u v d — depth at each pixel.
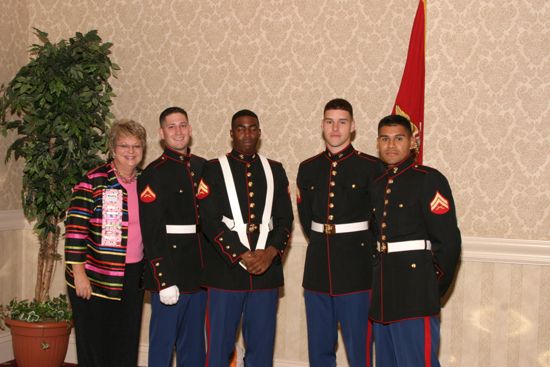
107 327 3.01
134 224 3.04
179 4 4.25
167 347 3.26
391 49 3.84
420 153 3.63
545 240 3.54
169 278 3.09
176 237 3.25
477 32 3.61
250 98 4.10
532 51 3.54
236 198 3.26
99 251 2.94
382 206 2.97
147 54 4.32
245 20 4.11
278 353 4.07
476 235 3.65
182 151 3.38
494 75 3.59
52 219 4.32
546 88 3.53
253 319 3.26
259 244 3.23
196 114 4.21
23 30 4.50
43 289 4.28
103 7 4.40
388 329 2.96
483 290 3.65
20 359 4.04
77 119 4.00
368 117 3.88
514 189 3.59
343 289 3.18
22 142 4.18
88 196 2.96
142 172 3.19
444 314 3.71
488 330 3.65
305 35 3.99
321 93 3.96
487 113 3.61
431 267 2.86
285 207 3.36
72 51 4.09
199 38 4.21
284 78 4.03
